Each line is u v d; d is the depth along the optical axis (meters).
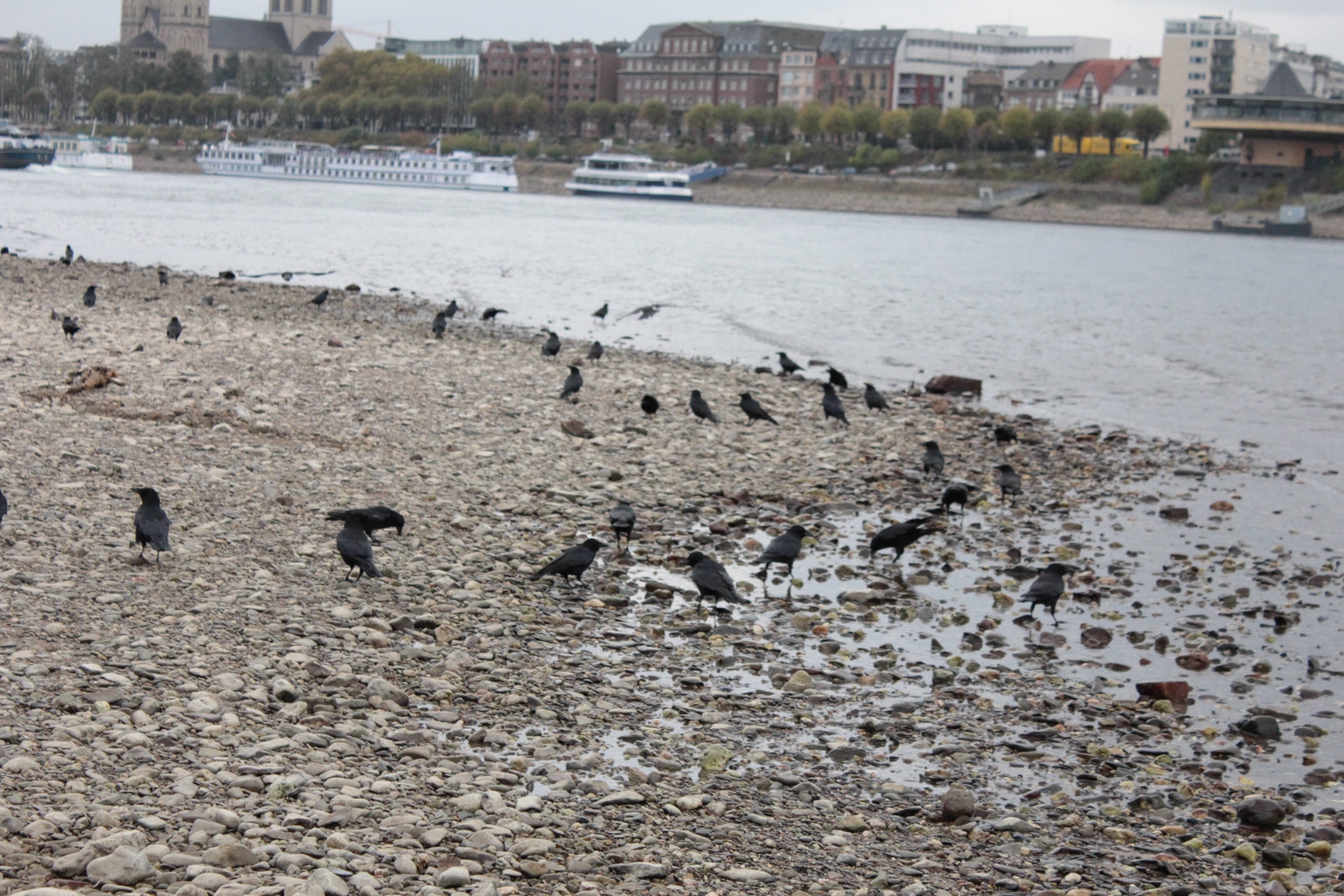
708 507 22.44
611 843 10.31
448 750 11.80
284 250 84.44
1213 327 63.50
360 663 13.63
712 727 13.14
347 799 10.31
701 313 59.66
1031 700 14.53
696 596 17.59
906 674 15.23
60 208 114.50
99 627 13.56
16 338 32.78
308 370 31.66
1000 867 10.54
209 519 18.27
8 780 9.82
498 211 159.25
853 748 12.80
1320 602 19.12
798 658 15.53
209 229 99.69
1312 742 13.74
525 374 34.75
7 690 11.52
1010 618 17.72
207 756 10.78
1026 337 56.53
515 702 13.12
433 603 15.97
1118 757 13.12
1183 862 10.90
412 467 23.02
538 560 18.47
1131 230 185.50
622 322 54.47
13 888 8.41
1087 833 11.34
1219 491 26.94
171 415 24.80
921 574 19.45
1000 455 29.28
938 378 39.16
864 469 26.58
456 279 70.69
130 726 11.09
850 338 52.91
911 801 11.79
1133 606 18.61
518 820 10.44
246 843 9.39
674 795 11.38
